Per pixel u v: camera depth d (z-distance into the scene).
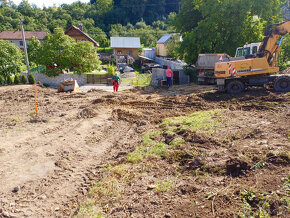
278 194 3.41
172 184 4.28
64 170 5.43
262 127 6.34
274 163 4.27
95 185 4.71
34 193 4.54
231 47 19.36
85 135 7.71
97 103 12.43
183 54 22.36
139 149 6.13
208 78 17.22
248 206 3.32
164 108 10.80
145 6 93.69
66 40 23.77
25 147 6.66
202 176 4.38
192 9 22.25
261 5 18.27
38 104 12.89
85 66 24.02
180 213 3.45
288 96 9.84
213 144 5.73
